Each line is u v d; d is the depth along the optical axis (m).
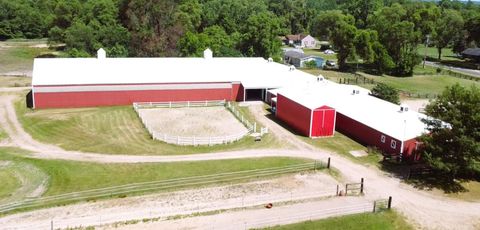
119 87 58.75
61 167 37.47
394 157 41.25
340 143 46.44
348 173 38.19
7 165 38.19
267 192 33.72
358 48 98.56
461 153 35.41
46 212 29.62
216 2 144.00
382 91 63.16
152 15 100.06
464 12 151.88
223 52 98.81
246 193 33.44
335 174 37.81
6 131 47.22
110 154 41.34
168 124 51.25
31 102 59.03
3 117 52.09
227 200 32.16
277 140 46.81
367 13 147.75
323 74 93.88
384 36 99.62
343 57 100.25
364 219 30.11
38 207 30.31
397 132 42.62
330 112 48.09
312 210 30.97
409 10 116.62
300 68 100.50
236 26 130.25
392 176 38.00
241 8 135.75
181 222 28.75
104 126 49.94
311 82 62.97
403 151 41.19
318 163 39.84
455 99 36.12
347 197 33.38
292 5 176.88
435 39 122.06
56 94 56.53
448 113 35.59
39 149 42.28
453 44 128.62
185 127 50.28
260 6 153.62
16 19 129.12
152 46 96.44
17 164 38.34
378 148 44.25
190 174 36.75
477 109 35.09
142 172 37.06
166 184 34.53
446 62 121.69
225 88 63.25
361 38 97.56
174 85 60.88
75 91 57.19
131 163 39.12
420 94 75.62
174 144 44.66
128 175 36.31
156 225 28.30
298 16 176.38
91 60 66.19
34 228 27.31
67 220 28.55
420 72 101.56
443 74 99.75
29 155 40.50
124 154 41.47
